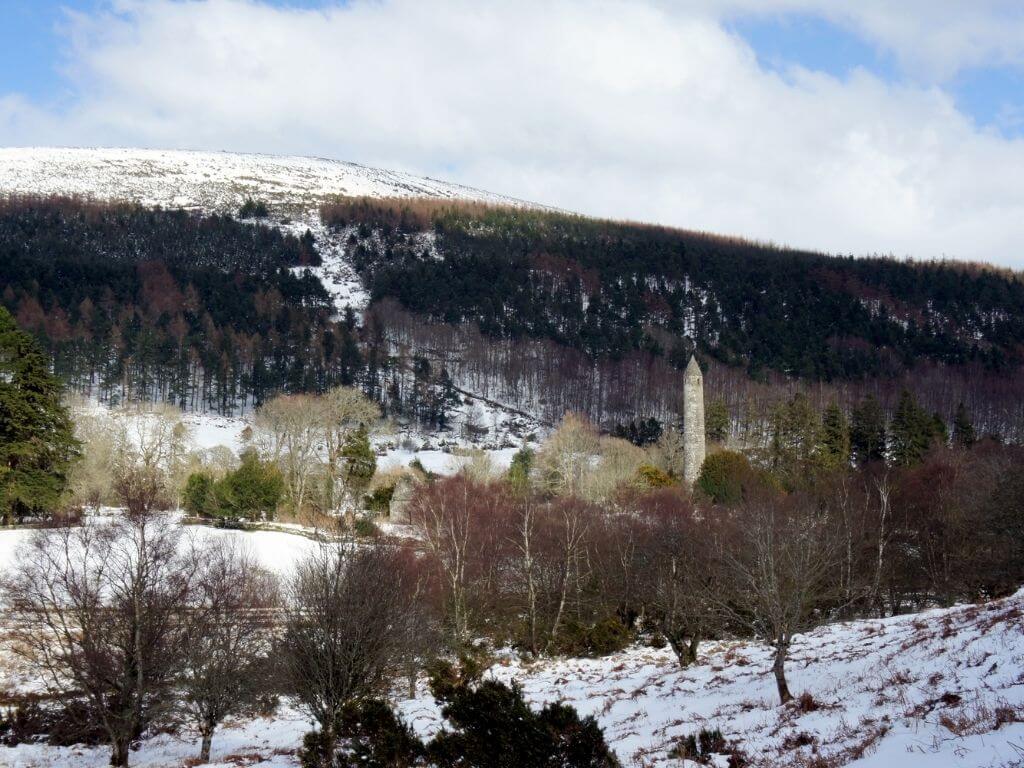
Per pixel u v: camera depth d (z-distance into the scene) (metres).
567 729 12.59
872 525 47.16
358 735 16.92
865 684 17.39
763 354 159.12
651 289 193.00
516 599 46.47
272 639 23.58
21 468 47.56
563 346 158.50
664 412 132.62
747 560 25.28
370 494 64.94
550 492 72.38
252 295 162.25
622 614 44.16
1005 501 41.12
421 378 139.88
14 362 48.47
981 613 21.83
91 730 24.59
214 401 127.94
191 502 57.25
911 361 155.88
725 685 23.14
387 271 195.88
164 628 22.56
